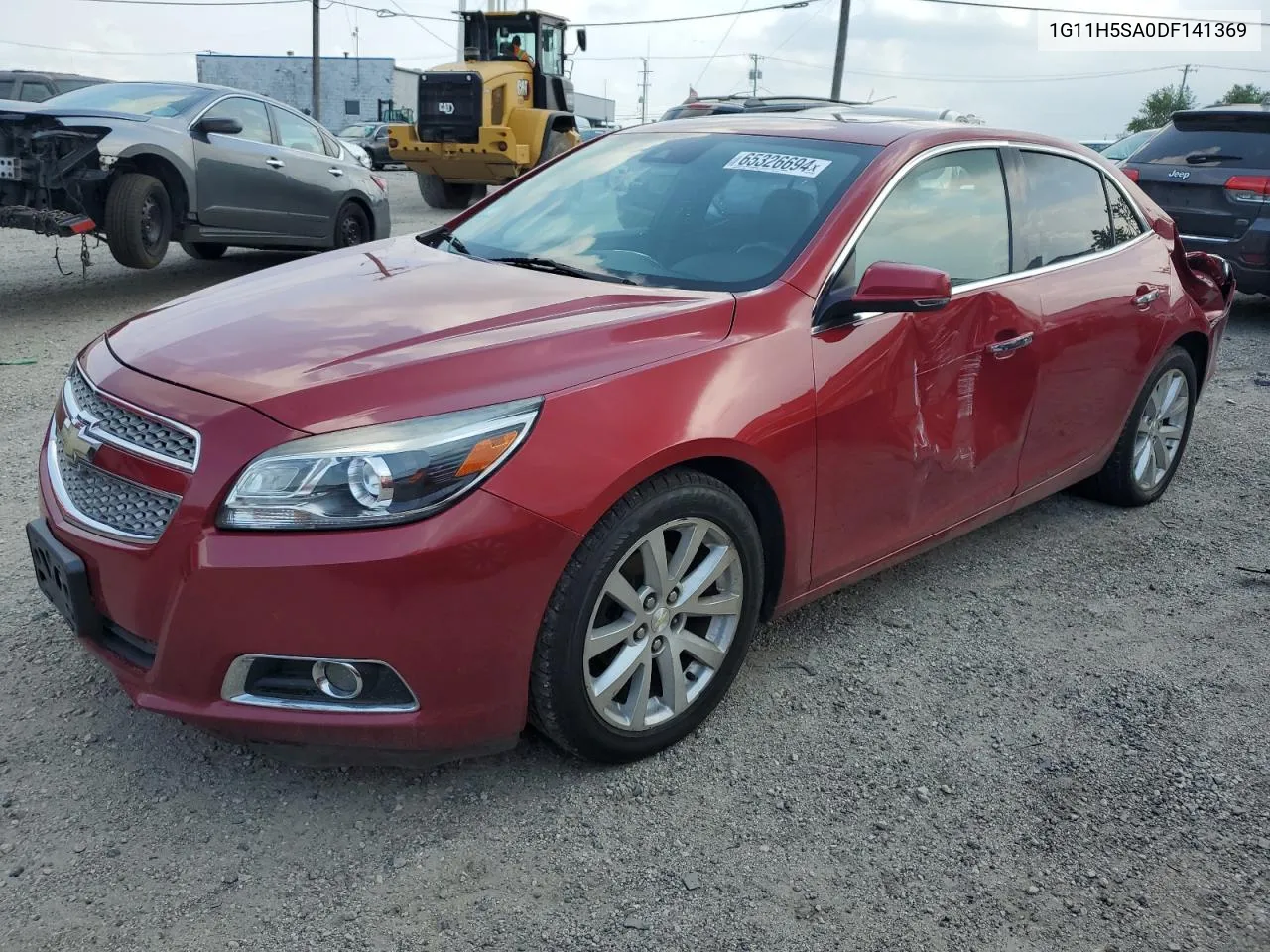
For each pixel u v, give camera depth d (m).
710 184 3.57
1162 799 2.82
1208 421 6.35
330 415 2.35
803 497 3.02
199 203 8.70
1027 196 3.95
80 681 3.10
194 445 2.36
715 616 2.92
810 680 3.31
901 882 2.48
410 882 2.40
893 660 3.46
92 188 8.04
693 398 2.70
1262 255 8.39
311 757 2.51
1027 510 4.83
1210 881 2.53
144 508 2.44
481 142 16.25
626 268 3.33
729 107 8.86
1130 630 3.75
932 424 3.40
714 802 2.72
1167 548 4.46
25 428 5.24
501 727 2.56
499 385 2.47
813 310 3.06
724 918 2.34
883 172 3.40
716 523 2.81
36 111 7.73
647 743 2.83
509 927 2.28
